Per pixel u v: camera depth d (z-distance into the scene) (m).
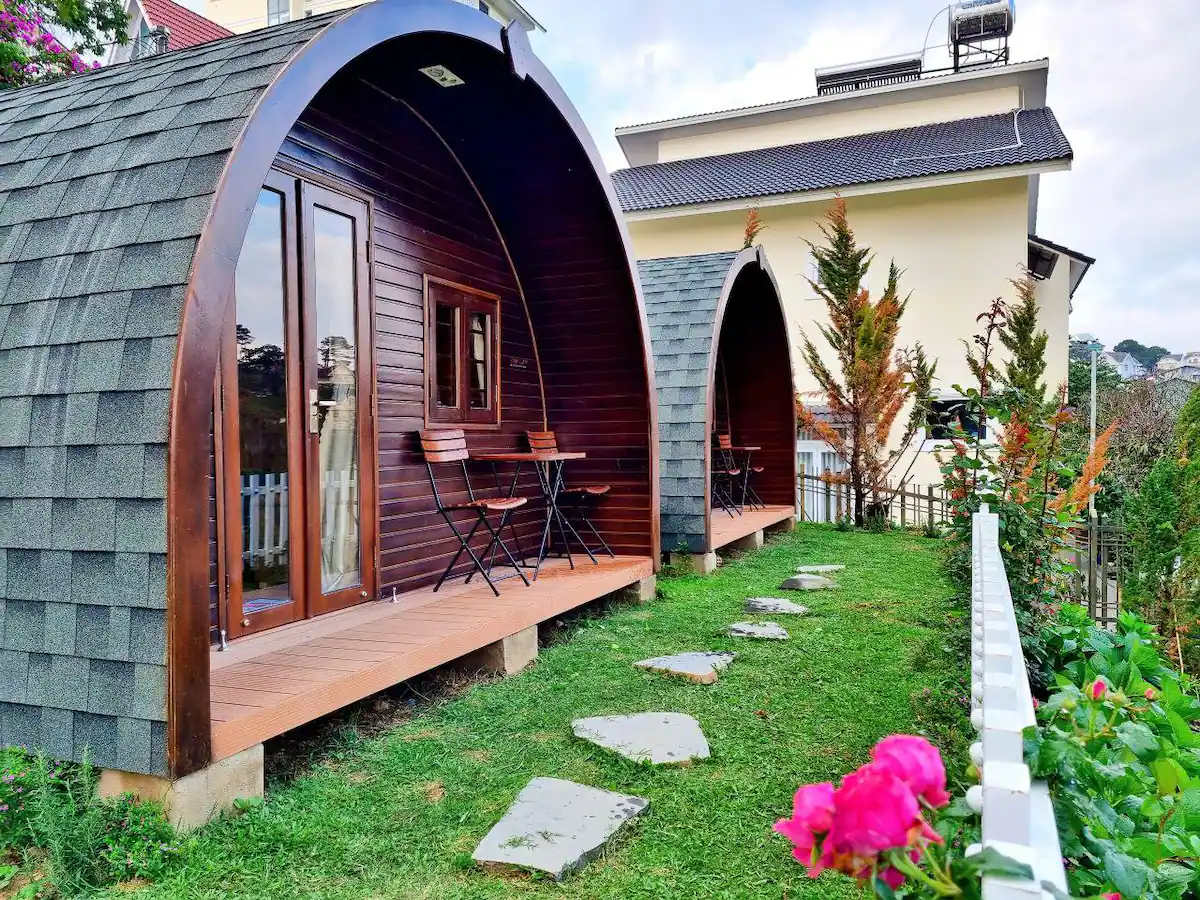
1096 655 3.48
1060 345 15.31
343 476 4.38
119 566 2.47
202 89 3.01
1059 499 4.64
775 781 2.83
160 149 2.82
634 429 6.22
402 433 4.88
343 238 4.45
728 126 19.94
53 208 2.90
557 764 2.99
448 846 2.40
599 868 2.28
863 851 0.99
